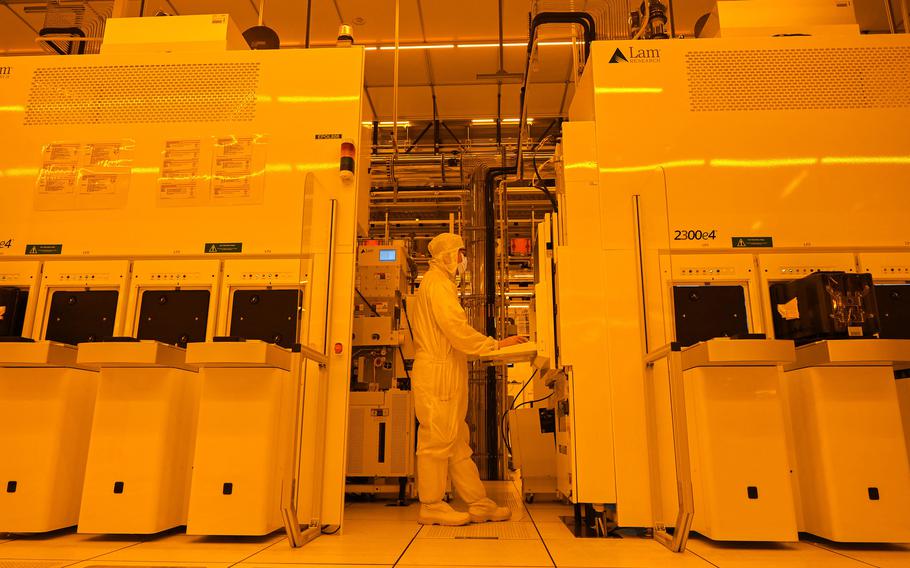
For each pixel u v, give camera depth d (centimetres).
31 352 243
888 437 237
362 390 409
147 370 249
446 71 736
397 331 409
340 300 296
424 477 300
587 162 302
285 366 254
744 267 293
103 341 239
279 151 319
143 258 312
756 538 228
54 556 210
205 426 242
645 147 304
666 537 240
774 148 306
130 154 324
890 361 236
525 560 209
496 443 580
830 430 238
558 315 287
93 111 331
